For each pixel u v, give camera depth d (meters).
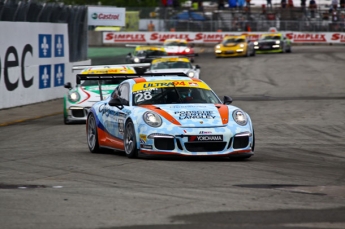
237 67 133.62
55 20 93.50
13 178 30.67
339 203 24.39
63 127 59.03
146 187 27.52
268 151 41.81
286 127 56.34
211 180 29.39
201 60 158.00
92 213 22.38
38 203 24.16
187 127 35.00
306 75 114.25
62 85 93.38
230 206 23.50
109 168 33.25
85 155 39.66
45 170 33.16
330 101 78.62
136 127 35.97
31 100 83.00
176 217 21.70
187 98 38.53
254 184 28.50
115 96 41.59
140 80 40.44
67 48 95.44
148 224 20.73
